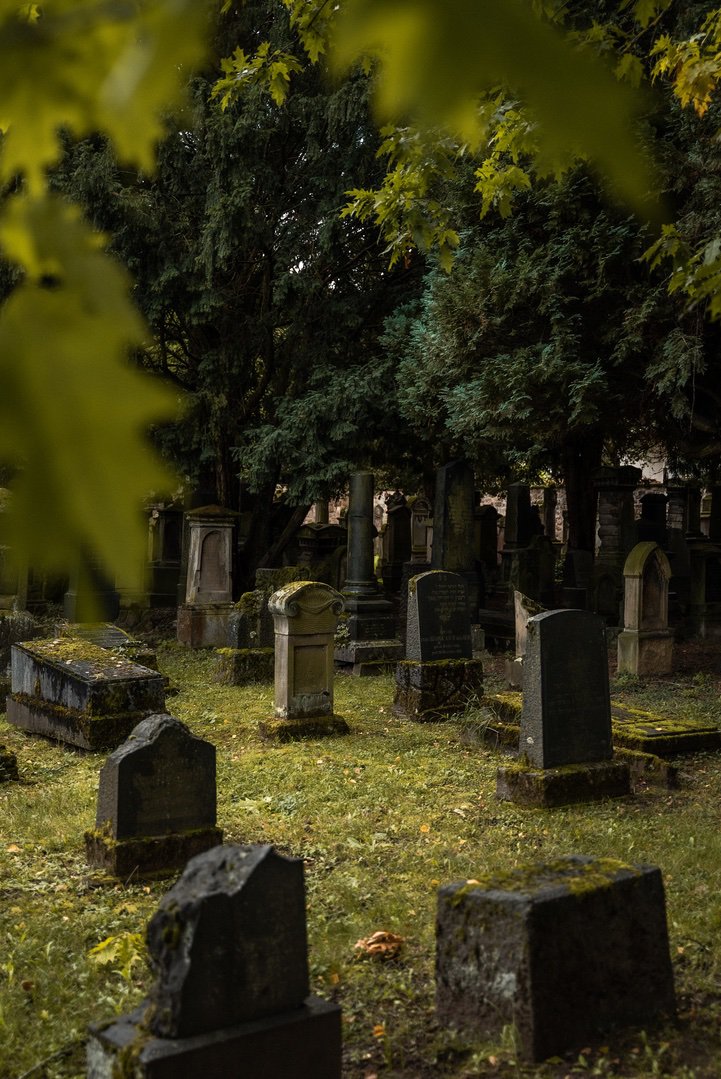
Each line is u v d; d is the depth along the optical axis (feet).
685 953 18.74
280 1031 12.58
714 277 14.28
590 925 15.40
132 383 1.55
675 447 63.57
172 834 24.34
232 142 62.54
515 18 1.55
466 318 53.83
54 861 24.57
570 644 30.45
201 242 66.03
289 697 39.24
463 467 62.95
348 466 67.82
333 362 73.97
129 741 24.89
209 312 67.72
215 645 66.03
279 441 68.33
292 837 26.43
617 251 46.19
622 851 24.94
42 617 67.92
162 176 65.77
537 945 14.87
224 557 66.90
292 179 68.74
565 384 50.62
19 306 1.55
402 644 59.06
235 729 40.60
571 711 30.37
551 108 1.61
